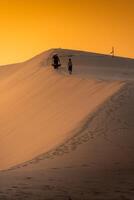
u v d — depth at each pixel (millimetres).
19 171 34062
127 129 42469
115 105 50531
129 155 34500
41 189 24500
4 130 66438
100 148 37781
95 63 135875
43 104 71062
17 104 81312
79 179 27328
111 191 23141
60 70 96438
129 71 109750
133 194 22219
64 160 35969
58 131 50656
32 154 45625
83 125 46188
